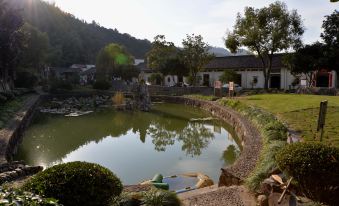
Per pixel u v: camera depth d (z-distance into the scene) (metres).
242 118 19.52
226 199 7.23
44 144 17.27
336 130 12.47
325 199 5.68
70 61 97.75
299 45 35.50
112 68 60.97
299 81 37.78
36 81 51.22
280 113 18.17
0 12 31.81
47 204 3.46
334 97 25.75
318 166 5.52
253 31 36.56
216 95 35.09
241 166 9.34
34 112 30.03
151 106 34.44
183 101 38.19
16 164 10.16
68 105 36.22
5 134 15.09
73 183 5.10
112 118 27.28
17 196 3.14
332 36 33.25
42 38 60.16
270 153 9.02
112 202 5.78
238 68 43.84
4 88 36.62
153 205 6.30
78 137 19.25
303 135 11.91
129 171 12.10
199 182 9.82
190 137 18.98
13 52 36.75
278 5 36.25
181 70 46.44
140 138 18.98
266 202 6.52
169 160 13.63
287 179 6.64
